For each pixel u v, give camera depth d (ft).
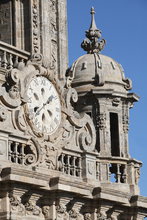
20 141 170.91
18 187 167.12
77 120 181.27
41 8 182.60
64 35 186.91
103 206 180.75
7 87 171.63
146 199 187.01
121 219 185.88
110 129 191.72
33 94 174.09
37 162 172.65
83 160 181.57
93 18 195.00
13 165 168.86
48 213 172.86
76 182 174.81
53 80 177.27
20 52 176.55
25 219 169.48
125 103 191.42
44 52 181.88
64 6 187.73
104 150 187.42
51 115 176.55
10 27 181.78
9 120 170.50
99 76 188.65
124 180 188.34
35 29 181.37
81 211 179.22
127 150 190.60
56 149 176.65
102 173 186.50
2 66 173.68
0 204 166.91
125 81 192.03
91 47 193.16
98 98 188.75
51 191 171.94
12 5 182.09
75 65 191.11
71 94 180.86
